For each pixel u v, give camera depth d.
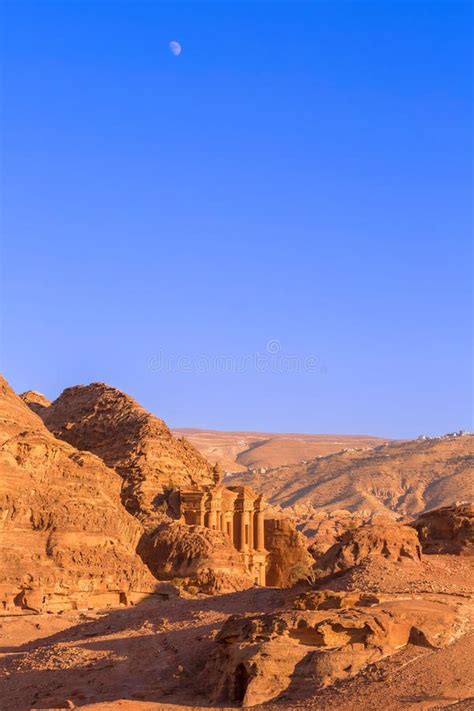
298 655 67.56
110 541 134.38
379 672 65.62
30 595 121.94
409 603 75.56
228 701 68.19
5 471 128.38
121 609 124.44
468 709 58.19
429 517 112.69
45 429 143.88
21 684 79.62
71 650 87.56
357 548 98.50
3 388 143.00
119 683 76.44
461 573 96.50
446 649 68.19
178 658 79.69
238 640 70.62
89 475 138.12
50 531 129.38
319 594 77.19
